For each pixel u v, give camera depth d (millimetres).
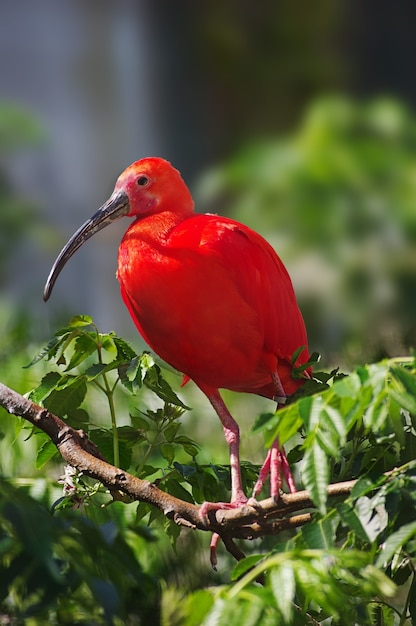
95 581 4395
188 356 6965
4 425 10109
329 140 20531
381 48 21812
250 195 20562
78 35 20734
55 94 20688
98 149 20828
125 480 5777
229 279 6746
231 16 21438
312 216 19969
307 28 21656
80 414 6355
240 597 3945
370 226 19781
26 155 20375
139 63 21047
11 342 13453
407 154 20391
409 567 5457
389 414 4332
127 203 7430
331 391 4375
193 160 21297
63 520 4695
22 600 4652
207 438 12016
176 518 5723
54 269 7625
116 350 6352
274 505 5496
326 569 4082
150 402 11508
